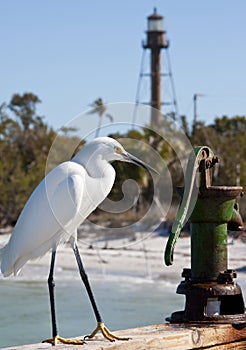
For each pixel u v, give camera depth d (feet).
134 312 75.72
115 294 91.66
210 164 21.84
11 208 173.47
